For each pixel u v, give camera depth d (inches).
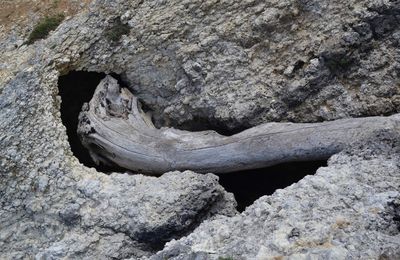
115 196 262.4
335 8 274.4
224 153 273.0
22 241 268.7
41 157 284.0
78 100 320.8
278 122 281.0
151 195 255.0
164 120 314.8
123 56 311.9
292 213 198.7
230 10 294.8
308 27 281.7
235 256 188.7
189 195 250.5
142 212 250.7
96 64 314.2
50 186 277.3
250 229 202.4
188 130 311.0
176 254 203.5
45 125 291.4
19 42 329.4
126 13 311.7
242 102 286.2
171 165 282.4
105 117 297.1
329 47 271.7
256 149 267.0
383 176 211.0
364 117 262.7
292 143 260.8
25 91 300.4
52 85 304.0
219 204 261.1
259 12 287.9
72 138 315.0
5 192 282.0
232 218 218.7
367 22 265.0
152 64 309.4
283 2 282.8
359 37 267.7
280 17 282.8
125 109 301.6
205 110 297.0
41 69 305.7
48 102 297.7
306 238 184.5
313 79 276.4
